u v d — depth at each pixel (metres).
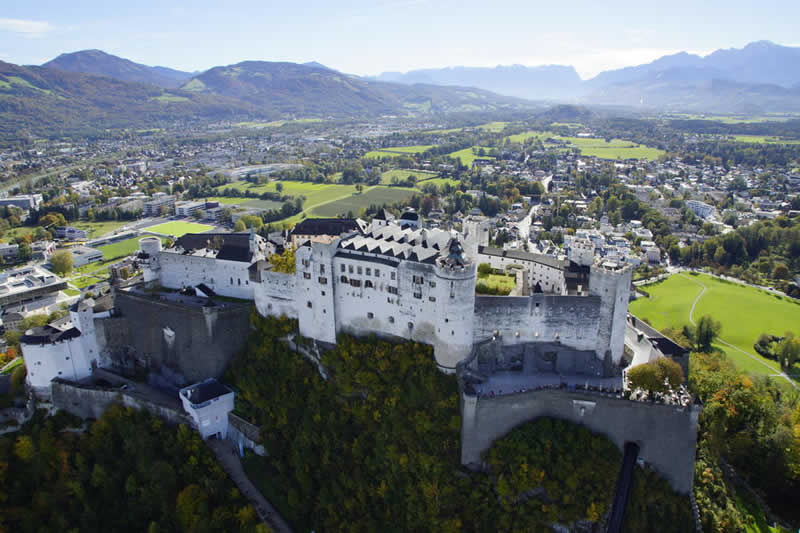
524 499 115.75
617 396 118.56
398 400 129.12
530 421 122.50
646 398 118.88
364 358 137.00
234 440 144.25
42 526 132.50
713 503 123.25
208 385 147.00
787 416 145.25
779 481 135.38
